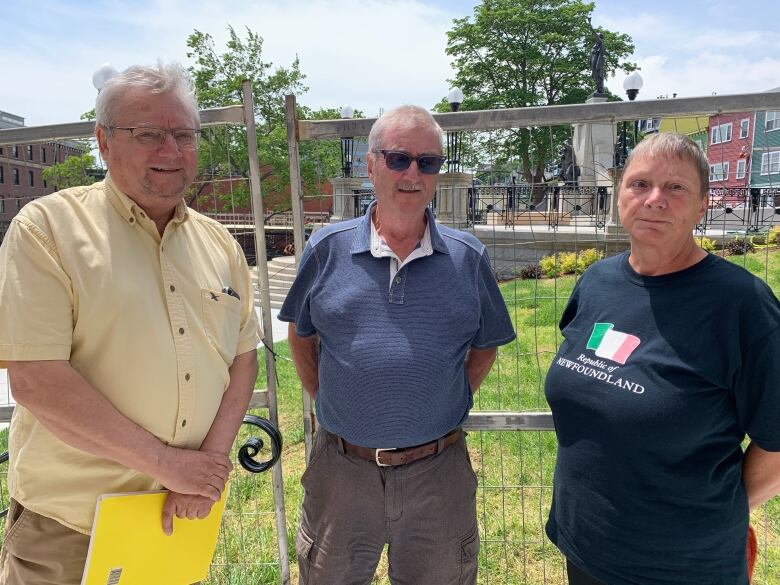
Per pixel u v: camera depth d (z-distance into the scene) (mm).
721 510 1501
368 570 1989
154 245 1559
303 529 2029
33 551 1533
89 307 1405
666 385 1475
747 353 1399
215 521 1760
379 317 1761
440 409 1828
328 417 1892
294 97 2100
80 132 2125
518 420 2232
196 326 1603
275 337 7953
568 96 29469
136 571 1579
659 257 1575
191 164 1575
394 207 1775
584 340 1705
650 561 1535
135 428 1448
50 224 1396
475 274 1877
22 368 1337
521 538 2826
